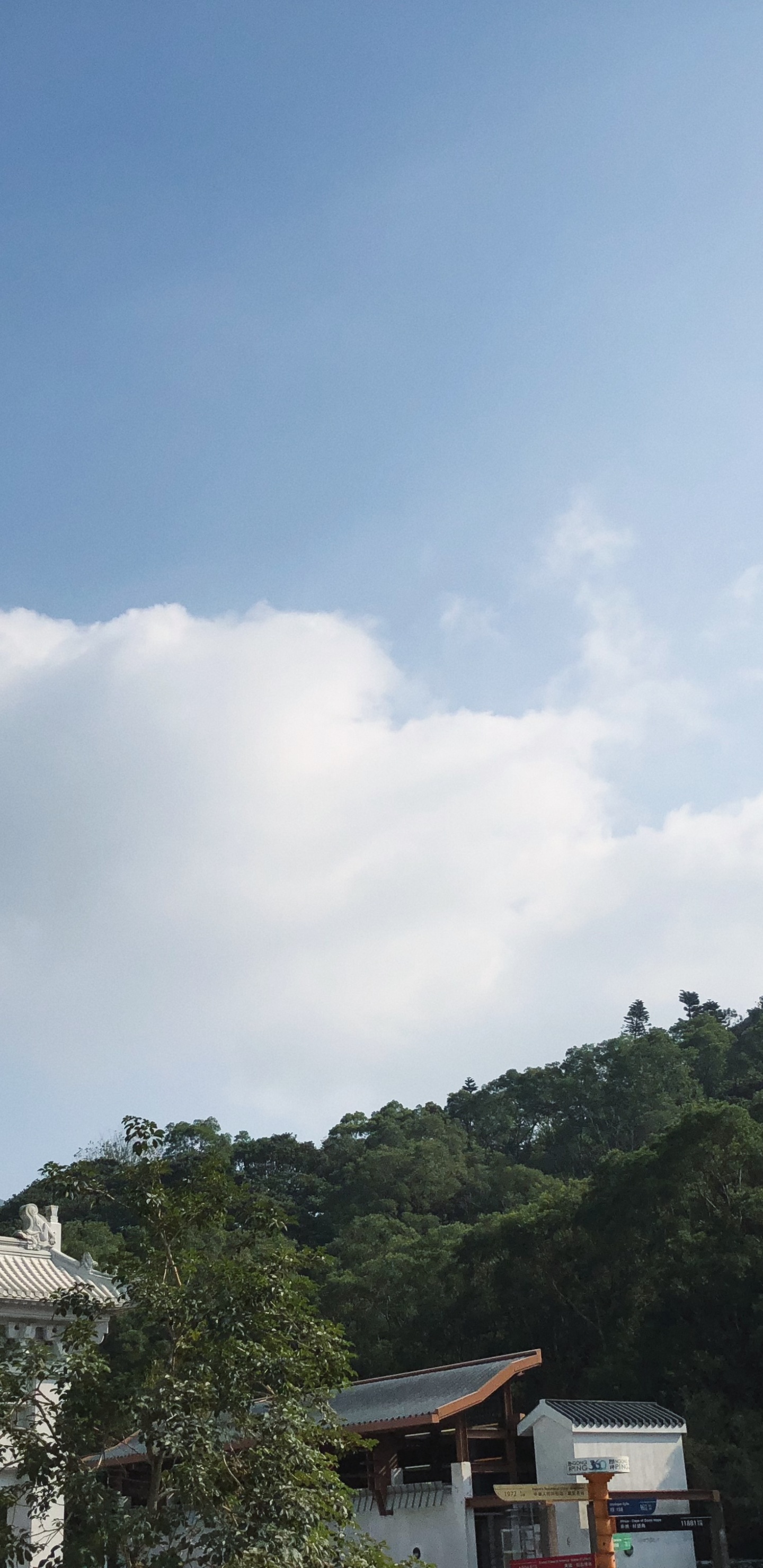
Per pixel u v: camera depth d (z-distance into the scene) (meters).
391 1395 40.22
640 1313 48.44
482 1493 37.78
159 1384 16.77
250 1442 18.70
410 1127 139.75
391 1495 37.84
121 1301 18.86
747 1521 40.06
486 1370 38.94
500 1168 112.44
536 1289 52.59
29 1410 20.08
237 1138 146.50
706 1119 49.31
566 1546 34.50
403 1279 60.81
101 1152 69.31
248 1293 18.00
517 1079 148.25
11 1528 16.86
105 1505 16.19
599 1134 124.62
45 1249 27.42
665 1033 129.00
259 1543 15.99
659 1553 35.09
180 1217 18.81
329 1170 140.88
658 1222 49.09
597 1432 35.88
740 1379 43.28
